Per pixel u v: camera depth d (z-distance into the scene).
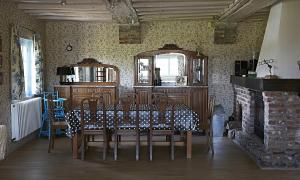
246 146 5.78
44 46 7.68
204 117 7.25
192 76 7.29
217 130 6.98
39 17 7.02
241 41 7.56
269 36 5.73
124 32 7.62
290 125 4.96
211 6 5.96
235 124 7.02
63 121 6.34
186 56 7.33
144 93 7.34
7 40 5.50
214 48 7.62
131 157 5.32
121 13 5.91
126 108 5.17
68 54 7.76
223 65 7.63
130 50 7.71
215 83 7.68
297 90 4.80
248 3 5.10
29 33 6.63
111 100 7.36
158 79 7.52
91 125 5.20
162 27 7.65
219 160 5.15
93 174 4.48
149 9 6.17
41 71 7.17
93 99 5.55
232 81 7.07
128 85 7.75
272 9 5.71
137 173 4.52
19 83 5.95
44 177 4.35
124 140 6.31
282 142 4.98
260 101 5.66
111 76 7.75
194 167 4.79
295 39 5.16
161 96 7.19
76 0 5.39
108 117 5.20
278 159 4.77
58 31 7.72
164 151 5.71
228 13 6.10
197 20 7.55
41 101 7.00
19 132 5.75
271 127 4.98
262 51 6.11
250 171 4.61
